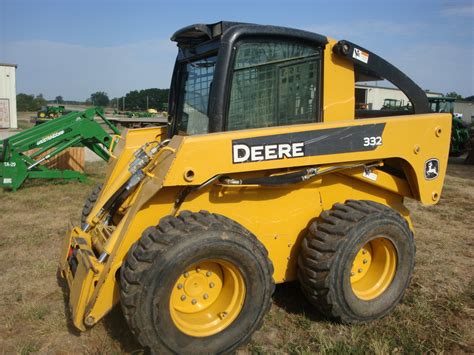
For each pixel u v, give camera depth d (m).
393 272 3.70
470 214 7.32
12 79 31.88
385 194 4.15
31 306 3.87
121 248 3.03
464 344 3.35
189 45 3.89
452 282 4.48
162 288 2.76
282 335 3.45
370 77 4.20
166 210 3.21
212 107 3.28
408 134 3.78
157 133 4.49
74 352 3.23
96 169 11.68
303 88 3.62
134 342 3.31
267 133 3.17
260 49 3.42
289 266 3.70
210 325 3.05
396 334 3.44
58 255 5.16
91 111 9.29
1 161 8.45
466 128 16.92
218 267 3.13
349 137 3.48
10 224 6.41
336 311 3.41
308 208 3.70
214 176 3.06
